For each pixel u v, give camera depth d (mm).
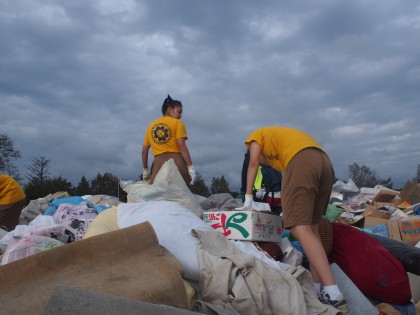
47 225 3406
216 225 3662
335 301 2980
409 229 5617
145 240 2480
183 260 2719
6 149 47031
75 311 1615
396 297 3600
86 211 4129
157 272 2305
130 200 4332
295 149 3332
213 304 2520
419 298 3473
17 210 5465
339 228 3805
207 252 2740
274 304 2607
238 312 2479
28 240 2928
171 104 5848
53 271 2090
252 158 3686
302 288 2896
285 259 3643
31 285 1984
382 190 9500
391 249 3885
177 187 4656
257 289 2574
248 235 3486
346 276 3354
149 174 6328
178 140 5633
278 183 5215
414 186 9266
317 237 3420
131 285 2129
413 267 3723
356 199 9742
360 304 3195
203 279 2621
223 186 37219
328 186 3387
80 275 2127
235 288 2535
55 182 35156
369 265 3559
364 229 5648
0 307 1827
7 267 1981
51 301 1609
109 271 2211
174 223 2928
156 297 2127
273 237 3680
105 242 2322
